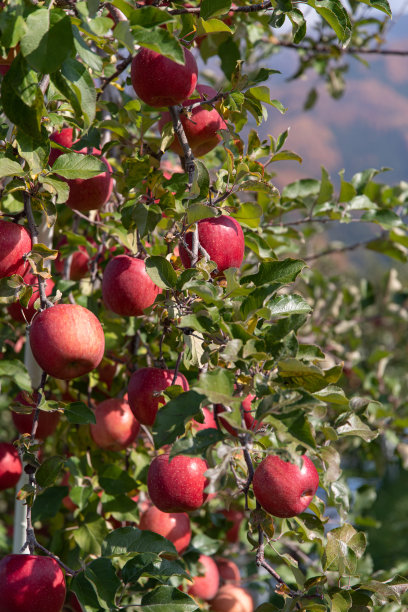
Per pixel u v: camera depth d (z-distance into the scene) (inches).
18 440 63.2
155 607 62.7
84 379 101.7
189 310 60.4
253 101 73.7
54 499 89.8
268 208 112.3
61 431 101.7
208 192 65.7
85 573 63.4
